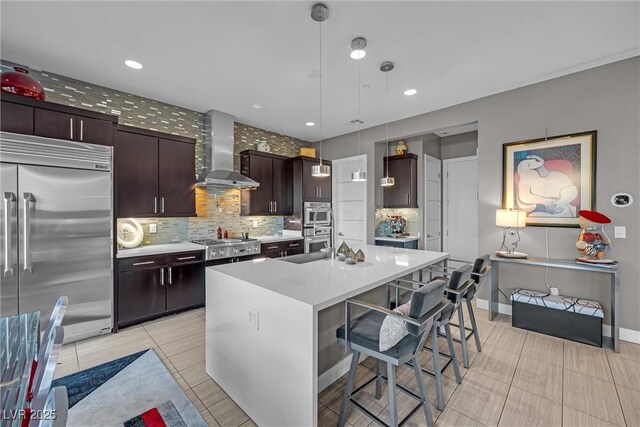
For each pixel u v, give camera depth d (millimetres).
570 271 3049
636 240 2678
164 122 3744
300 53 2576
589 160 2885
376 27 2223
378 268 2238
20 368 1302
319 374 2029
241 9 2016
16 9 1975
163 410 1839
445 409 1846
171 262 3350
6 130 2328
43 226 2484
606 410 1827
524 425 1712
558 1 1947
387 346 1483
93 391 2008
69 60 2670
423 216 5059
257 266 2309
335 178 5453
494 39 2383
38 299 2467
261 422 1719
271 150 5152
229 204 4516
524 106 3256
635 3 1950
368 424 1727
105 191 2822
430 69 2877
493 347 2648
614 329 2564
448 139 5570
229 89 3332
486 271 2459
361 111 4066
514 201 3328
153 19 2107
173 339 2789
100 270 2805
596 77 2846
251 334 1800
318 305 1467
